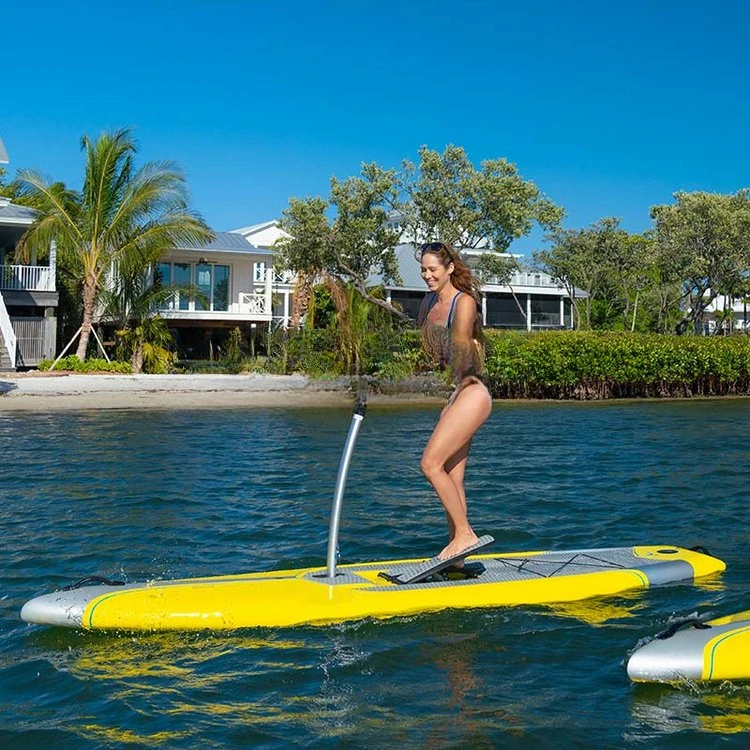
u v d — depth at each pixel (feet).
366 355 89.86
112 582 18.99
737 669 15.24
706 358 97.35
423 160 112.27
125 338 100.89
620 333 102.17
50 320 97.81
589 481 37.40
